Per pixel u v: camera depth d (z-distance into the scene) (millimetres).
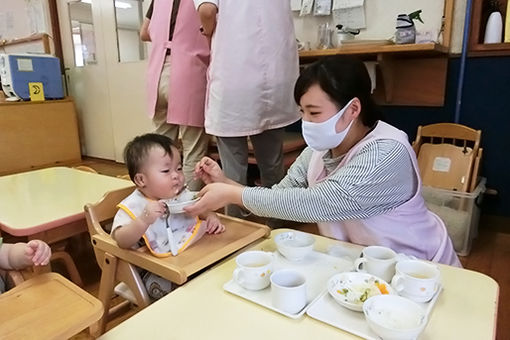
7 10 4637
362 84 915
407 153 936
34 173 2154
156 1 2201
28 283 725
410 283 702
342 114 908
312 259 891
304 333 634
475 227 2154
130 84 3791
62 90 3861
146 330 647
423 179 2217
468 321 659
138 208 1056
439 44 2035
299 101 933
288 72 1797
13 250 929
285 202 914
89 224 1127
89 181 1975
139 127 3840
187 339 625
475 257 1988
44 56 3672
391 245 1010
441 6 2230
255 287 752
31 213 1483
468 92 2254
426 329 637
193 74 2139
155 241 1005
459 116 2301
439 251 1047
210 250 979
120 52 3799
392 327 608
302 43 2607
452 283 776
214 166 1199
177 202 1045
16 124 3506
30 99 3611
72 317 631
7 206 1570
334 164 1019
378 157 890
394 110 2492
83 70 4188
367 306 650
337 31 2443
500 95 2168
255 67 1696
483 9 2180
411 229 1012
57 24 4262
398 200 975
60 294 694
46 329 603
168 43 2156
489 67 2166
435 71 2299
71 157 3959
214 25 1703
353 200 890
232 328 649
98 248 1048
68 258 1697
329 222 1035
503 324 1444
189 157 2287
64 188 1842
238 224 1131
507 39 2092
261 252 849
